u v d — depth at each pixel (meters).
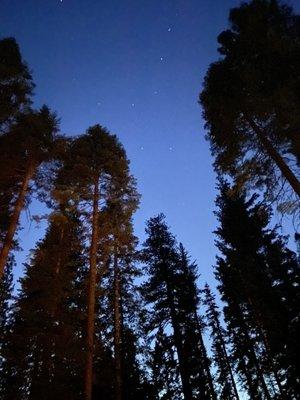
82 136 19.83
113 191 18.88
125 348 19.14
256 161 14.32
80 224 17.92
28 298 20.03
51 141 18.16
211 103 15.27
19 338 17.69
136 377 18.59
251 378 24.47
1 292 22.92
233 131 14.83
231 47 15.02
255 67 13.49
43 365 16.66
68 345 15.87
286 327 17.27
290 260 18.97
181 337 21.08
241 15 14.87
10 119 17.05
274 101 13.04
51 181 18.22
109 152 19.16
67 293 20.05
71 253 21.67
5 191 17.00
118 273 20.86
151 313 21.61
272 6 14.36
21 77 17.11
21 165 17.44
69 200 17.53
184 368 20.06
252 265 19.12
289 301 17.73
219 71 14.98
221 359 28.86
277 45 13.12
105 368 17.27
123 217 18.55
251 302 21.09
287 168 12.87
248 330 23.61
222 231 21.20
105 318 19.59
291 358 16.86
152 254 24.20
